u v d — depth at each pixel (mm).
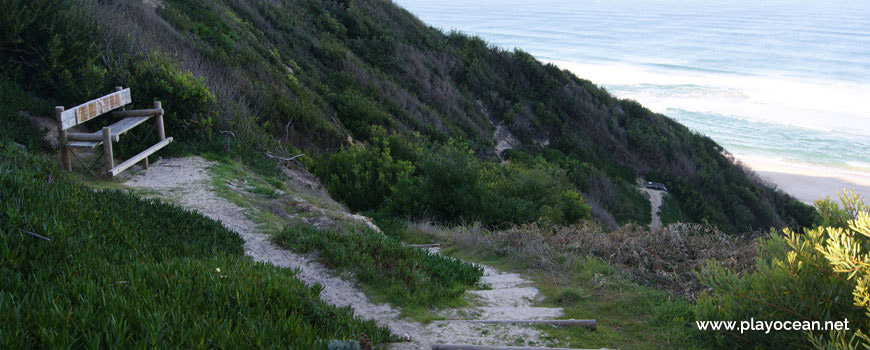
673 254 7254
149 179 8438
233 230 6551
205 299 3564
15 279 3207
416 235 9539
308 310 3787
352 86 22500
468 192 11516
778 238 4766
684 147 35469
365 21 29828
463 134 25391
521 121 30094
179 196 7723
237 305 3529
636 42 133250
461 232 9336
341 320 3879
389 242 6770
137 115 9133
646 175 32438
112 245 4398
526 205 11656
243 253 5633
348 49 26781
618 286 6129
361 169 13117
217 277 3912
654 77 91375
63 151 7617
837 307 3889
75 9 10742
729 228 29562
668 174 32344
